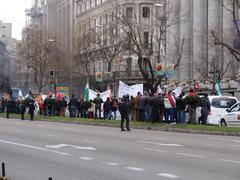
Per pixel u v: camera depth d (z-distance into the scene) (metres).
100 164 12.80
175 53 63.84
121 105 25.89
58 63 75.88
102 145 17.62
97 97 36.03
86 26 81.00
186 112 29.00
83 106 37.91
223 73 50.31
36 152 15.55
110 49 68.31
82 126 30.23
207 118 28.58
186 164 12.67
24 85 53.66
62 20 111.00
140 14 63.81
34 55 72.00
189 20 64.38
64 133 23.48
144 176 10.87
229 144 18.08
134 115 31.62
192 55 61.81
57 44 83.25
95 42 64.12
